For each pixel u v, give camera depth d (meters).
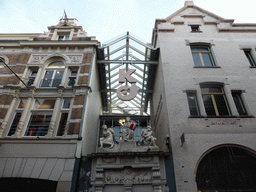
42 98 12.11
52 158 9.73
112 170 9.73
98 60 14.63
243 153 10.26
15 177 9.29
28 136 10.71
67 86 12.61
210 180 9.61
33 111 11.65
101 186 9.22
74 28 15.39
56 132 10.83
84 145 11.00
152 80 17.16
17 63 13.34
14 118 11.40
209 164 9.98
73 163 9.52
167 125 11.08
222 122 10.74
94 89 14.49
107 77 17.17
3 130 10.71
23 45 14.17
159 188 9.08
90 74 12.64
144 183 9.34
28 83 12.62
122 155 9.76
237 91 12.08
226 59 13.33
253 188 9.48
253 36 14.62
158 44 14.82
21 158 9.78
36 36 15.91
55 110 11.37
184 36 14.62
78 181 9.35
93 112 14.56
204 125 10.67
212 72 12.70
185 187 8.93
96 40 14.04
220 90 12.35
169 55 13.54
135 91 12.49
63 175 9.23
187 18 15.92
